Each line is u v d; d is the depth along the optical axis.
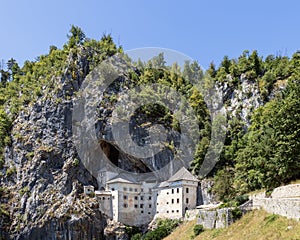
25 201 124.31
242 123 136.50
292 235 46.28
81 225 115.25
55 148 133.75
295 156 71.00
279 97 107.94
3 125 146.12
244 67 156.50
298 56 156.62
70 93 145.38
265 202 60.62
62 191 124.44
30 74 175.12
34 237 116.75
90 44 163.50
